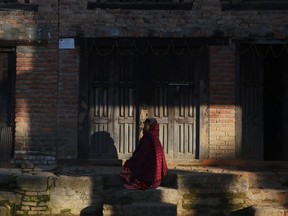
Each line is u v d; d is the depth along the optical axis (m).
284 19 10.64
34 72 10.55
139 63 10.75
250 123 10.89
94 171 9.70
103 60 10.77
